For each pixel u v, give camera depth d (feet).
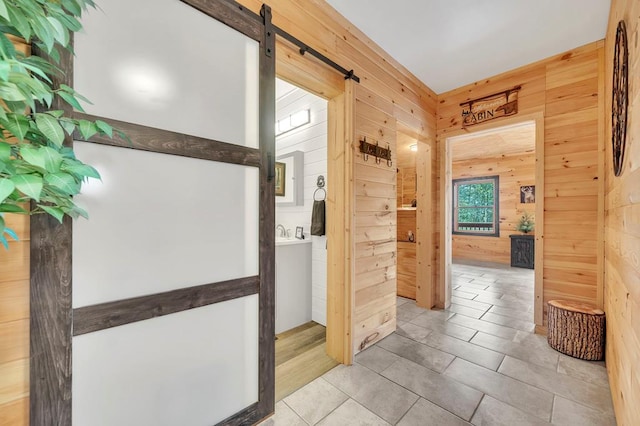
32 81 2.13
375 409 5.23
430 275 10.75
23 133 2.24
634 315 3.74
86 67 3.22
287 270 8.92
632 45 4.09
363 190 7.38
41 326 2.98
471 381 6.06
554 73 8.32
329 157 7.22
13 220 2.88
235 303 4.62
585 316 6.88
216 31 4.33
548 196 8.38
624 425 4.18
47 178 2.23
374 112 7.70
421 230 11.01
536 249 8.55
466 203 23.12
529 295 12.55
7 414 2.86
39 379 2.97
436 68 9.06
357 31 7.14
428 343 7.87
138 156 3.63
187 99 4.02
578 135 7.89
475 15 6.66
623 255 4.64
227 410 4.52
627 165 4.38
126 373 3.56
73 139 3.12
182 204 4.02
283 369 6.58
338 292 6.95
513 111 9.11
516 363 6.78
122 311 3.50
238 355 4.66
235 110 4.56
